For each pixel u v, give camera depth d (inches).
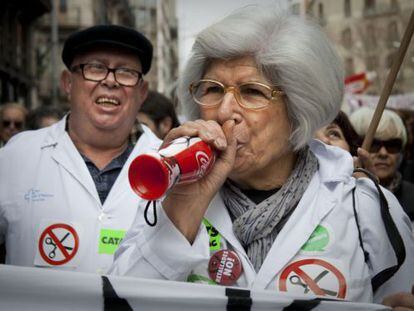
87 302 56.1
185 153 53.2
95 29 100.7
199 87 66.4
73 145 100.7
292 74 61.8
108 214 95.5
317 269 62.2
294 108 64.0
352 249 64.6
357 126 128.0
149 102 157.6
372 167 81.7
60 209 94.3
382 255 65.8
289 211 64.9
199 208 58.9
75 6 1290.6
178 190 58.2
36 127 193.5
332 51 65.7
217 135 57.1
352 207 66.6
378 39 1107.9
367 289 64.9
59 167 98.4
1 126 204.2
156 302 56.5
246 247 64.3
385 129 124.2
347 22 1156.5
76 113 102.4
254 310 57.5
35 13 939.3
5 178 97.3
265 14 63.4
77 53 102.3
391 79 77.6
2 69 800.3
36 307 55.4
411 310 60.1
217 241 63.5
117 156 103.8
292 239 62.8
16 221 93.7
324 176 66.9
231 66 62.7
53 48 793.6
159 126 157.4
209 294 57.1
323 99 63.9
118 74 102.1
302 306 57.9
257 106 62.1
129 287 56.2
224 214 64.4
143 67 108.0
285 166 67.2
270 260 61.9
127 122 103.2
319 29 65.7
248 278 61.5
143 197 50.2
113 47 101.7
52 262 91.7
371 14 1114.1
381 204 65.6
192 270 62.4
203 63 65.7
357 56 1141.1
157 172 49.8
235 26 61.7
